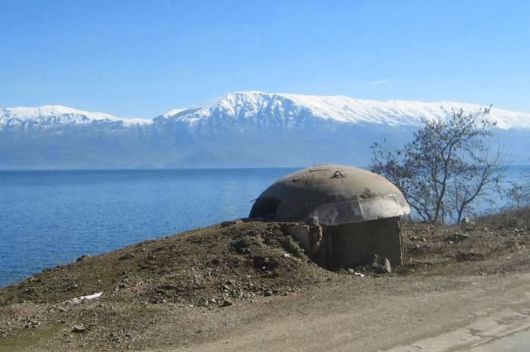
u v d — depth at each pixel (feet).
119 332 26.45
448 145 74.69
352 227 42.73
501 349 22.86
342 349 23.02
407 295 30.55
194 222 135.23
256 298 32.04
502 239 48.42
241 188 318.24
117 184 417.28
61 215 163.94
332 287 33.24
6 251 96.48
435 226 58.54
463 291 30.96
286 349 23.16
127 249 43.75
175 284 33.53
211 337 25.12
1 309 31.55
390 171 75.36
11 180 553.64
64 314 29.48
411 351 22.75
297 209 42.98
